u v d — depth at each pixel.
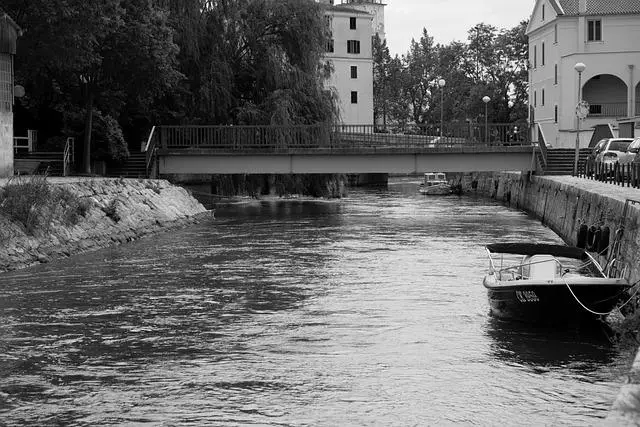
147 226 40.25
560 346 17.89
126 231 37.44
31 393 14.95
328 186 71.00
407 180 120.25
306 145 55.19
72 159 50.91
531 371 16.08
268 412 13.92
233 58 61.44
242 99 61.69
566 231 38.22
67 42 41.91
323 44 62.91
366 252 33.25
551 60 82.00
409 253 32.84
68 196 34.38
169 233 40.75
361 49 117.94
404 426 13.24
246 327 19.80
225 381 15.60
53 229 31.91
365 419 13.56
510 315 19.98
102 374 16.08
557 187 43.56
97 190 38.72
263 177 67.88
